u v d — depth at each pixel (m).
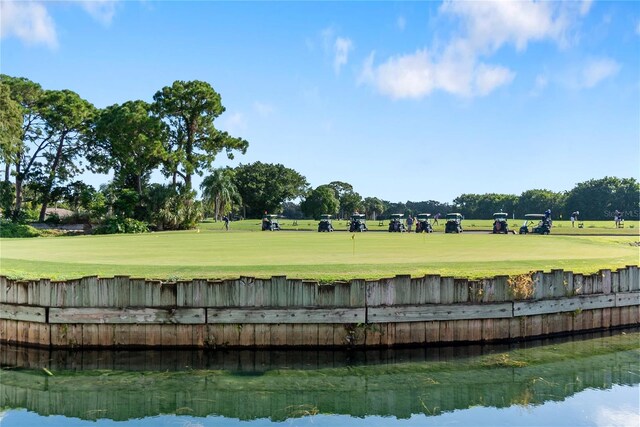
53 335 13.02
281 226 74.25
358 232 53.81
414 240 32.94
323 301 12.91
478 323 13.48
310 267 15.20
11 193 60.81
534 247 25.25
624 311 15.35
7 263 16.64
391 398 10.05
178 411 9.53
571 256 19.53
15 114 53.72
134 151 61.22
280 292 12.88
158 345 12.88
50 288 13.08
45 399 10.13
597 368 11.84
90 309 12.96
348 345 12.89
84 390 10.58
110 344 12.91
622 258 18.83
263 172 135.88
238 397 10.12
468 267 15.45
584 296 14.66
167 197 60.75
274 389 10.51
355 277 13.84
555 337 14.24
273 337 12.85
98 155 67.44
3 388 10.70
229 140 70.25
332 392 10.38
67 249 24.69
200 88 66.12
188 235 44.59
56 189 65.50
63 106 62.81
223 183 95.75
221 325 12.88
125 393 10.38
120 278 12.95
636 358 12.55
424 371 11.55
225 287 12.86
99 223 59.22
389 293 13.03
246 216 134.88
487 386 10.71
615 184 141.50
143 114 60.75
